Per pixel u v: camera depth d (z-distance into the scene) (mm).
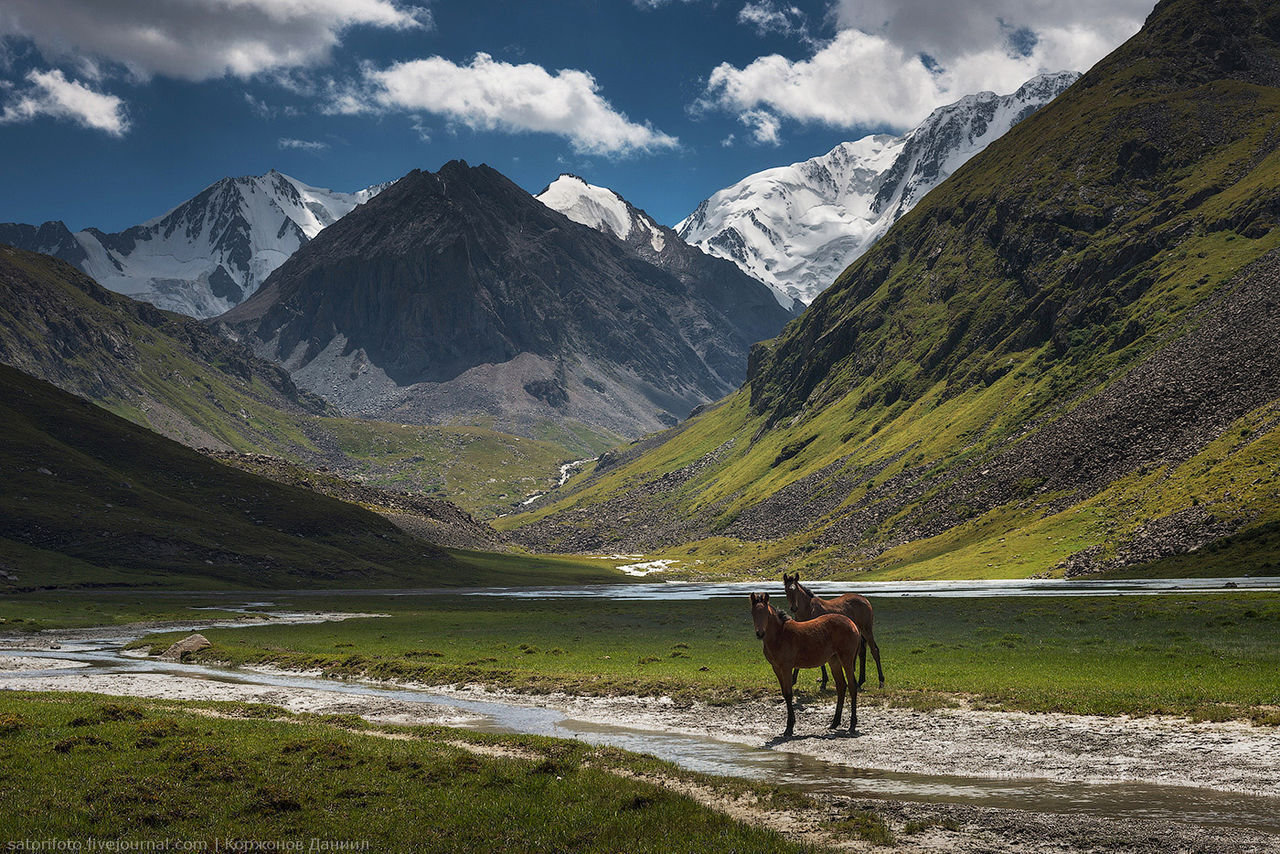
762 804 23266
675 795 23188
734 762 28562
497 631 81375
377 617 106875
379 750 28297
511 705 42531
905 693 38531
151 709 36969
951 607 89125
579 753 28891
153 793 22891
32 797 22375
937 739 30625
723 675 46219
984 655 49938
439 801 22953
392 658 59094
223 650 66250
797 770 27250
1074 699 34469
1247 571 108438
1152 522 139625
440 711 40719
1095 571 133000
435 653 61531
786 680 32281
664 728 35219
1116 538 142750
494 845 19828
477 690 47500
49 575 174250
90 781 23828
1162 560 126750
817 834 20750
